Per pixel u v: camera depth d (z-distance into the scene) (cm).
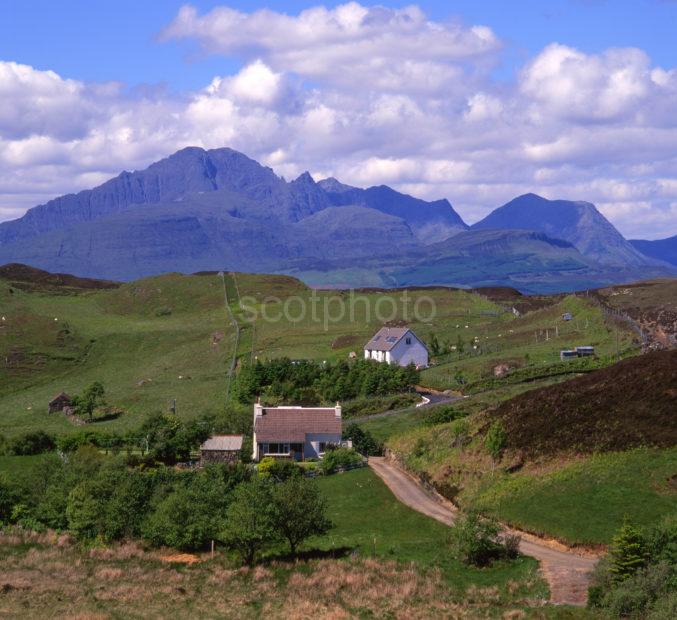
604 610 5294
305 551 7538
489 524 6781
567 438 8494
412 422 12175
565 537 6812
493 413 9894
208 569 7200
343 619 5791
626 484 7331
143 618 5962
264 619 5912
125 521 8188
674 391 8538
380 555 7138
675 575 5353
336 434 11294
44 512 8712
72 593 6544
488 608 5731
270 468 10031
